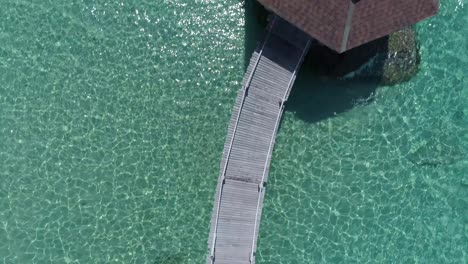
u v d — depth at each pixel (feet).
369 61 73.97
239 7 74.64
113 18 74.64
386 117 74.84
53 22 74.43
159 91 74.43
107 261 73.87
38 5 74.33
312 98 74.43
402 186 74.90
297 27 65.41
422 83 74.84
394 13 62.95
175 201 74.13
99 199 74.02
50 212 73.87
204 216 74.02
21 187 73.87
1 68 74.18
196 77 74.59
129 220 74.08
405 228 74.79
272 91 70.95
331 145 74.49
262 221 73.97
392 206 74.79
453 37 75.20
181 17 75.00
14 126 74.02
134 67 74.49
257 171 70.90
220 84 74.54
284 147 74.18
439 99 75.15
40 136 74.13
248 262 70.54
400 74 74.43
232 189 70.49
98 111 74.28
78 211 74.02
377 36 63.52
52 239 73.87
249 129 70.69
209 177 74.13
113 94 74.33
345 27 62.23
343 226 74.33
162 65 74.59
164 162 74.23
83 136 74.23
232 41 74.84
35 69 74.28
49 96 74.23
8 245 73.77
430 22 74.59
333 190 74.38
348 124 74.64
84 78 74.28
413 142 75.00
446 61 75.15
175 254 73.92
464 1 75.05
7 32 74.23
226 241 70.28
